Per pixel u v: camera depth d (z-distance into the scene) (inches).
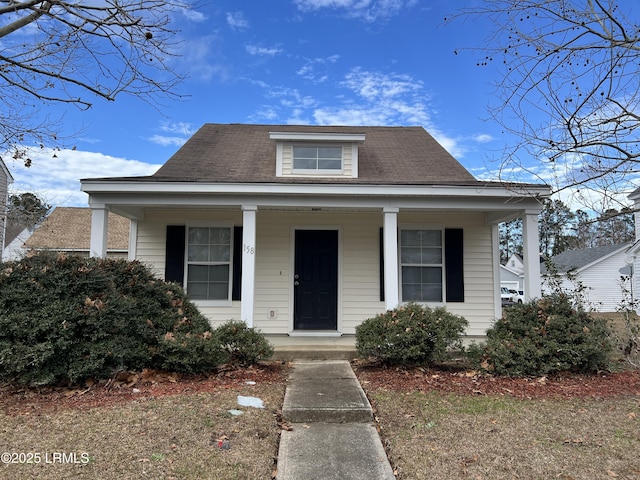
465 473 112.0
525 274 270.2
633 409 162.6
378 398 174.4
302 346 267.0
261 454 121.8
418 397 176.1
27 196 344.5
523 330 223.3
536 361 208.5
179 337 199.9
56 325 173.0
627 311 305.7
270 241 330.3
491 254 336.2
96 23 192.1
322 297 329.1
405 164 352.5
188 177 292.2
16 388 175.9
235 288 323.9
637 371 220.8
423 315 225.3
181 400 165.6
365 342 219.8
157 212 329.4
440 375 210.4
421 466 116.0
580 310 236.1
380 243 332.5
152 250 328.2
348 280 329.1
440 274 334.3
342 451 127.8
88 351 178.4
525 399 174.7
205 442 128.3
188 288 325.1
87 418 145.6
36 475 106.7
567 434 137.8
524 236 272.4
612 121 175.3
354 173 324.2
